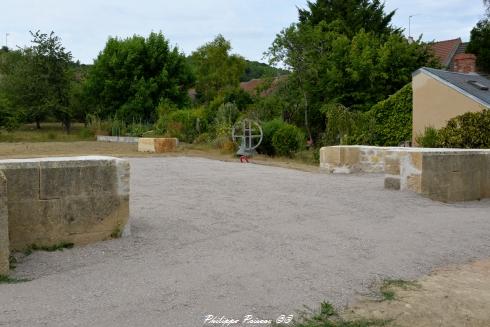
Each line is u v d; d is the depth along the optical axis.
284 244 6.28
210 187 10.47
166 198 9.06
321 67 29.03
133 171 13.50
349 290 4.95
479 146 15.91
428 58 30.05
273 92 29.45
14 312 4.20
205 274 5.14
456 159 10.33
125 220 6.37
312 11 41.91
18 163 5.68
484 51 36.31
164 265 5.40
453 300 4.89
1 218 4.99
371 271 5.51
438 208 9.07
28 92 37.66
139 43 40.62
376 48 30.11
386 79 28.56
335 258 5.84
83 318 4.12
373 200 9.21
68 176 5.95
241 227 7.01
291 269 5.40
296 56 28.41
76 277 5.04
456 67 28.97
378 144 23.33
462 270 5.85
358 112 23.58
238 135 20.91
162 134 27.91
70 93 38.66
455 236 7.17
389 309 4.59
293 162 18.53
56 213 5.88
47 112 37.97
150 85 39.78
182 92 42.75
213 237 6.49
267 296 4.66
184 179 11.81
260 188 10.38
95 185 6.12
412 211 8.61
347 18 40.38
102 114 39.81
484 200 10.77
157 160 17.42
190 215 7.63
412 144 22.59
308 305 4.54
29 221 5.73
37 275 5.10
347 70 28.23
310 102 29.20
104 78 40.56
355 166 14.26
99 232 6.17
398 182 10.33
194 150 22.30
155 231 6.66
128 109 38.66
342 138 21.34
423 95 21.98
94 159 6.17
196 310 4.32
